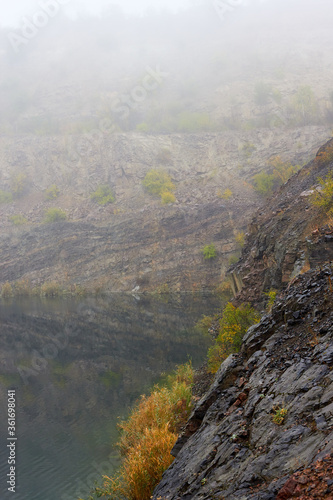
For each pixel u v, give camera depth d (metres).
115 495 8.41
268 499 3.23
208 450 4.96
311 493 2.96
